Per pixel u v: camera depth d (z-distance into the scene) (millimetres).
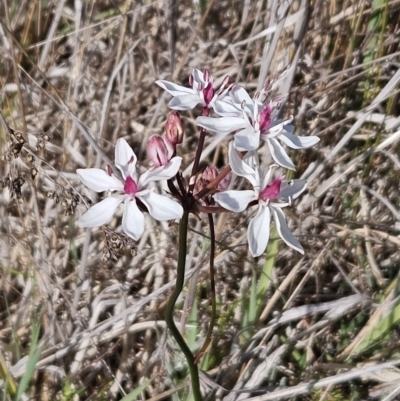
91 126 294
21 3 292
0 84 279
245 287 269
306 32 283
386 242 281
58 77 304
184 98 203
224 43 304
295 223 284
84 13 292
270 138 194
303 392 229
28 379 227
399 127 288
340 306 254
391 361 229
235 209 185
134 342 263
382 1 295
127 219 183
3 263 265
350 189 291
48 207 277
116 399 250
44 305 254
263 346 250
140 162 292
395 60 307
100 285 273
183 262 182
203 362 250
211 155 304
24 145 235
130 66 303
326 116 297
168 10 296
